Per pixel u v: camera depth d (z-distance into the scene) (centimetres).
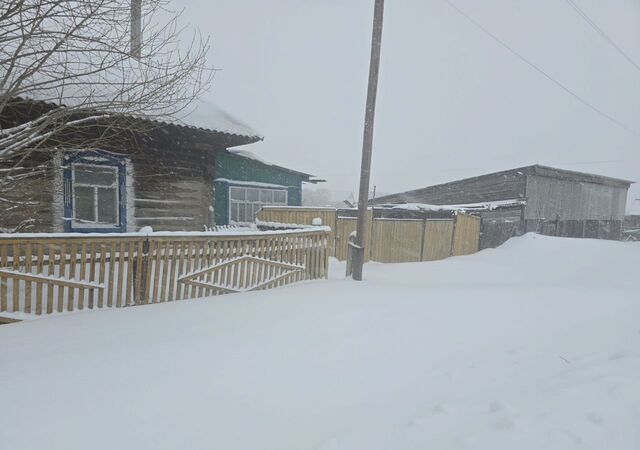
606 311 499
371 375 293
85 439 202
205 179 977
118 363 288
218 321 392
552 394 258
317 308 448
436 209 1468
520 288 633
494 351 352
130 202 848
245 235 556
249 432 216
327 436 214
